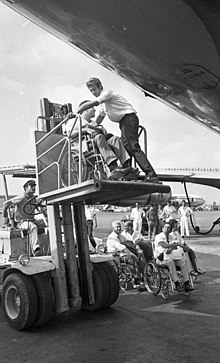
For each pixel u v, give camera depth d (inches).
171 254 264.1
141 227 592.1
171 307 235.3
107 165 175.6
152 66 93.7
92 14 83.7
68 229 218.5
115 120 171.2
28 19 98.3
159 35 82.3
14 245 237.0
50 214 213.0
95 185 152.6
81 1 81.0
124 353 161.8
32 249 245.6
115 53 95.5
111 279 229.3
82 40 96.2
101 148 177.5
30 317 193.2
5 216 251.0
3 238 241.6
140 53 90.3
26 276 199.8
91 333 189.5
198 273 314.3
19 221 246.5
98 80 177.3
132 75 104.1
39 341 180.4
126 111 167.6
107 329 195.3
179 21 77.2
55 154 206.5
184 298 257.8
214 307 232.7
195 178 655.8
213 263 399.9
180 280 265.0
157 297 262.5
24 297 193.5
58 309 209.5
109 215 1148.5
